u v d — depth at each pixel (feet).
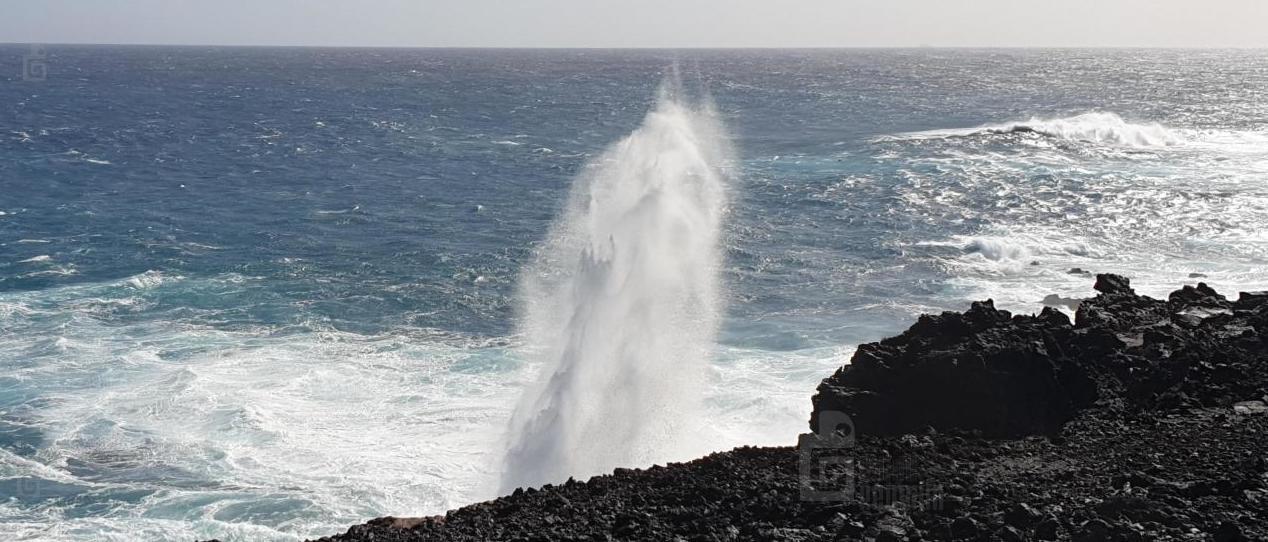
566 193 177.58
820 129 282.97
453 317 98.02
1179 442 43.62
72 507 58.18
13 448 65.41
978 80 587.68
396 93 466.29
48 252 128.57
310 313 98.84
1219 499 36.52
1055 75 652.89
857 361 52.95
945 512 37.50
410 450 64.49
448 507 57.47
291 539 53.98
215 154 233.96
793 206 156.87
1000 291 104.94
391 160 223.51
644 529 38.24
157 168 209.97
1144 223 136.98
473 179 194.90
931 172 186.80
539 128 298.15
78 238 137.49
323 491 59.31
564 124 311.47
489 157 227.61
